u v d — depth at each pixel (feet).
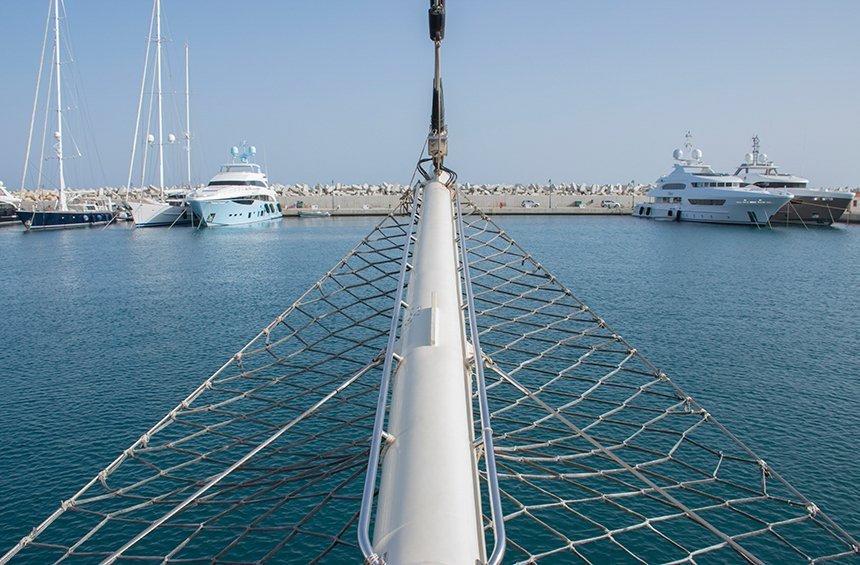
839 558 59.11
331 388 92.79
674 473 72.90
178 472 72.95
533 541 60.85
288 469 33.55
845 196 365.61
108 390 102.78
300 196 540.11
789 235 344.49
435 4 46.83
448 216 43.37
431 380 24.88
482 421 22.58
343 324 129.90
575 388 94.89
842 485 71.41
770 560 59.00
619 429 81.66
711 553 59.88
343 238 342.23
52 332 142.10
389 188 598.34
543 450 73.77
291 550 59.62
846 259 256.73
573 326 133.08
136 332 140.67
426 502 19.01
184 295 184.96
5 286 203.82
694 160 435.12
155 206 405.18
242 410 89.15
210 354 121.60
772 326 143.43
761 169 403.75
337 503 66.08
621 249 287.07
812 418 89.56
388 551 17.66
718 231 366.43
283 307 163.43
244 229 400.26
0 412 94.12
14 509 67.67
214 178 427.74
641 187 618.85
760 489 70.23
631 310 157.69
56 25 370.32
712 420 42.45
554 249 286.46
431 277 33.83
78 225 401.29
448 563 16.96
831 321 148.97
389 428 23.36
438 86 49.57
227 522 63.36
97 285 204.13
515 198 545.85
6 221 430.20
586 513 64.90
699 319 149.18
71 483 72.79
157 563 57.47
